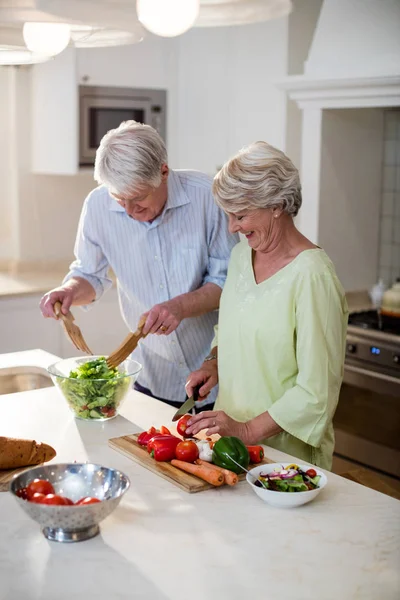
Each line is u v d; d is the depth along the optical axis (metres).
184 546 1.42
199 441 1.80
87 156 4.02
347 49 3.21
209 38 4.03
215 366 2.18
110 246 2.46
